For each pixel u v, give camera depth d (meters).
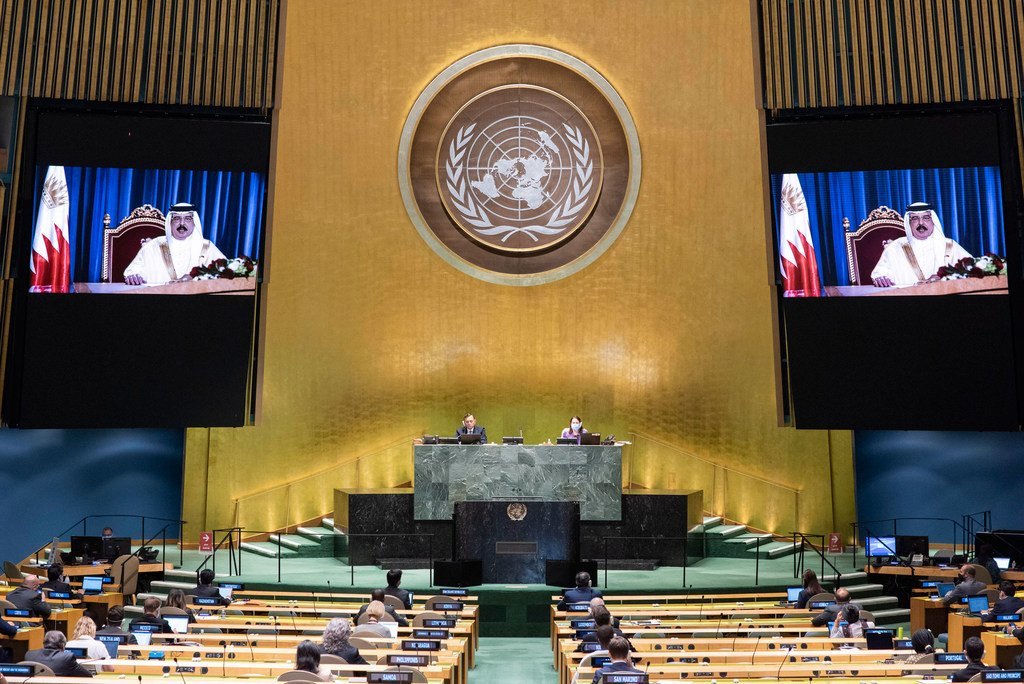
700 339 19.52
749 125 19.53
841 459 19.36
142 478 19.59
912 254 17.61
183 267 17.83
